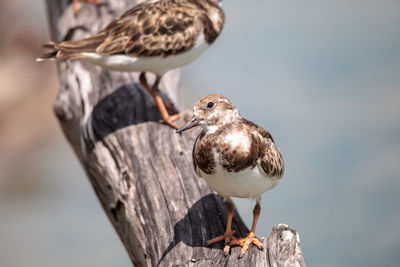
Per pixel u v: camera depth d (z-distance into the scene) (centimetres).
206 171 634
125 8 1096
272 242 587
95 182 864
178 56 883
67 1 1120
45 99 1925
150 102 936
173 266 621
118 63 861
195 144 654
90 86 966
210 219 679
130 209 735
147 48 856
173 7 890
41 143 1869
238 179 623
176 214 692
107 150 840
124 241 776
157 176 759
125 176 784
